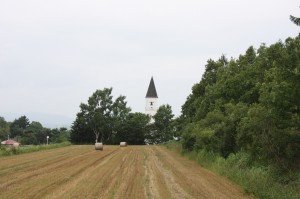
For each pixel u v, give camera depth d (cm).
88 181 2173
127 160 3853
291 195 1631
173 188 2006
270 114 2073
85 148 6281
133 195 1748
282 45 2878
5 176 2339
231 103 3591
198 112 4756
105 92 12050
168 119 13012
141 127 12069
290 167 2033
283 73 1970
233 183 2236
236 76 3844
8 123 15450
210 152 3481
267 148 2100
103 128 11650
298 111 2062
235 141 3231
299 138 2017
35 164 3184
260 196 1753
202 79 5953
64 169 2828
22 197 1611
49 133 13812
